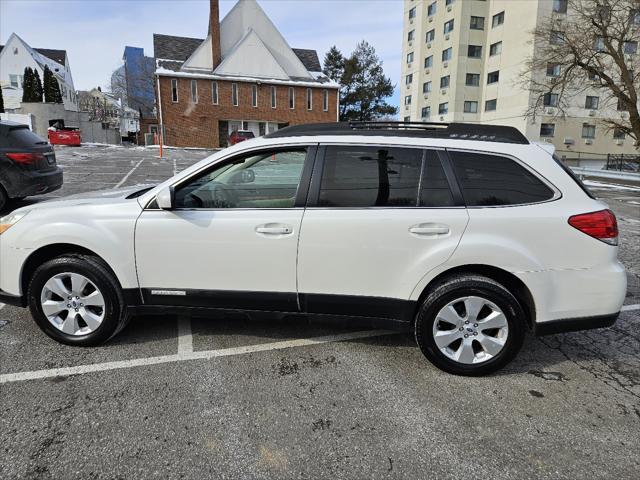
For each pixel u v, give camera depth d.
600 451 2.37
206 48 37.25
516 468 2.24
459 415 2.66
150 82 61.00
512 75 38.06
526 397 2.86
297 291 3.11
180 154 27.17
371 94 54.09
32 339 3.47
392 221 2.96
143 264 3.19
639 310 4.36
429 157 3.04
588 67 20.17
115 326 3.29
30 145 7.60
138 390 2.83
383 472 2.20
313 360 3.27
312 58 44.06
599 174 24.98
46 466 2.18
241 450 2.33
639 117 20.66
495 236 2.92
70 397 2.74
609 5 19.58
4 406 2.63
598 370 3.22
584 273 2.93
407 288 3.01
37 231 3.22
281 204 3.11
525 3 36.25
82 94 73.62
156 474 2.15
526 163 3.00
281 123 38.69
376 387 2.93
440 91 44.62
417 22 48.72
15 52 47.88
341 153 3.09
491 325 3.00
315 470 2.20
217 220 3.09
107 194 3.74
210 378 2.99
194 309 3.25
